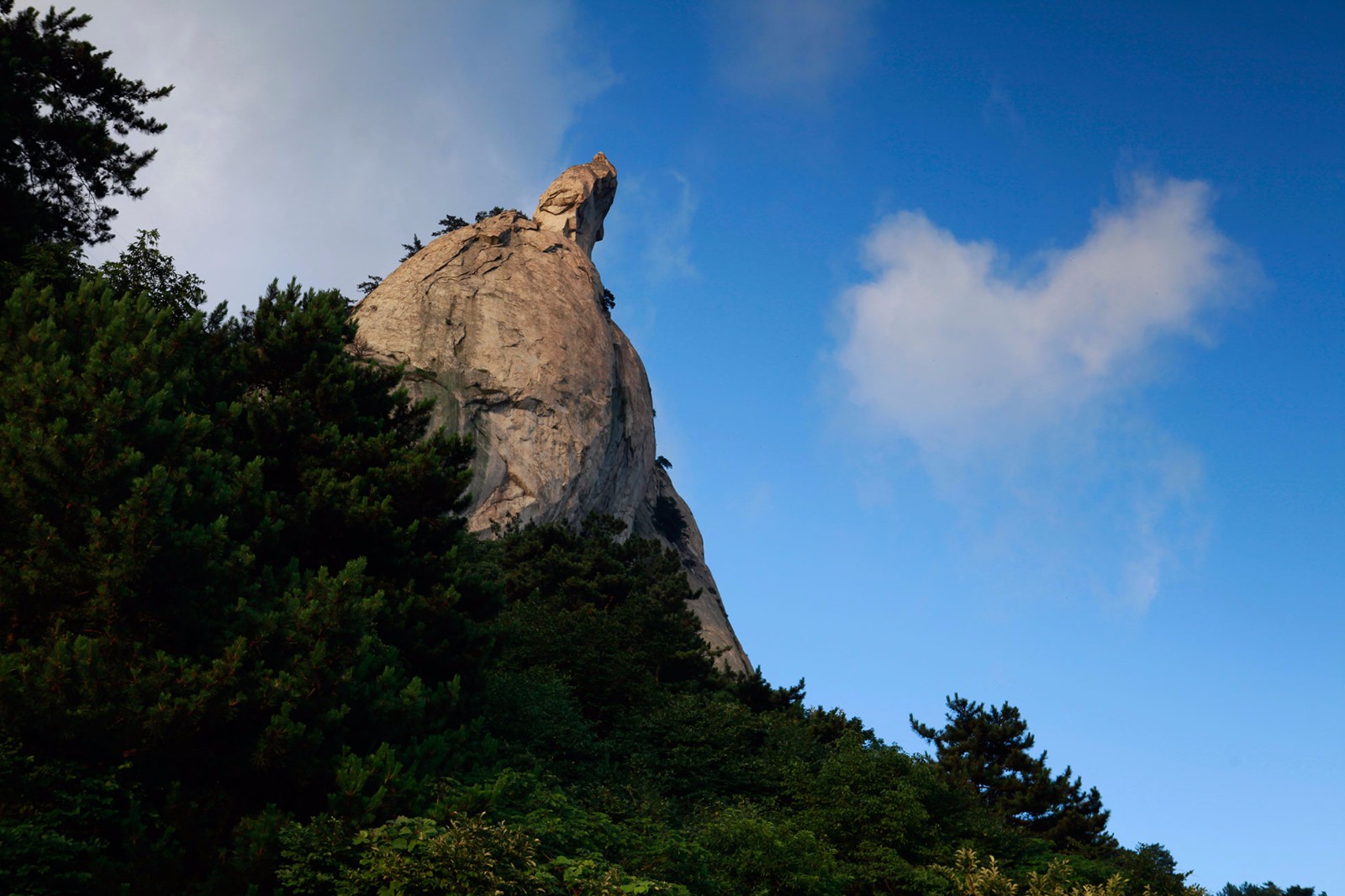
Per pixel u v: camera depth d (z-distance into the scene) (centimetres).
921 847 2556
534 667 3161
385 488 2273
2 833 1155
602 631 3556
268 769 1448
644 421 10756
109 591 1426
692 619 4803
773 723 3400
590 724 2870
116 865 1256
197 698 1380
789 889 2052
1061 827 3544
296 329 2473
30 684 1318
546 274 10475
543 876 1366
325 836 1332
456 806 1460
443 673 2194
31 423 1512
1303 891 5519
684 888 1600
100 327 1845
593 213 13088
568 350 9625
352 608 1593
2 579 1420
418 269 9931
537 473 8600
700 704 3409
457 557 2400
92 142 2880
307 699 1501
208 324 2581
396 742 1686
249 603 1616
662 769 2942
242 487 1998
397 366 2642
